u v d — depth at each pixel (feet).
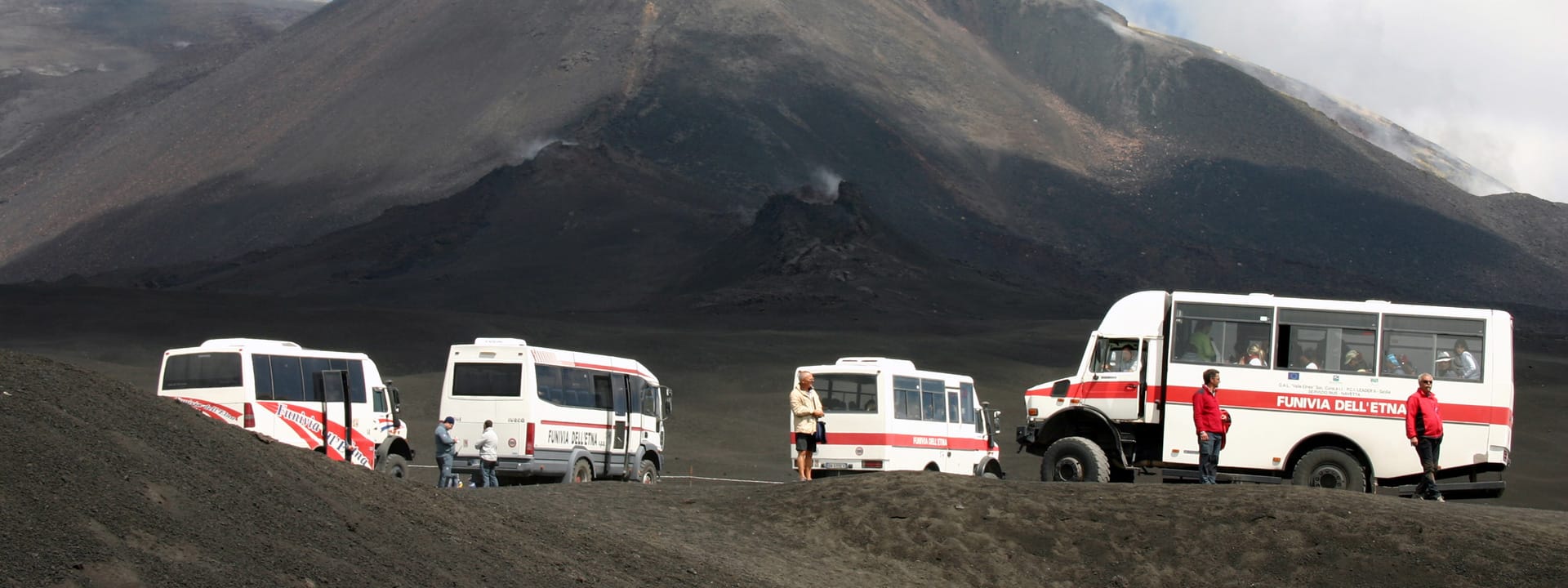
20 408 46.06
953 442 132.57
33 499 40.52
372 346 440.86
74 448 44.65
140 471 45.42
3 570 36.27
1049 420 100.83
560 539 61.62
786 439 280.72
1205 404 88.94
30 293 501.56
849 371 124.67
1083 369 101.40
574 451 119.55
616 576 58.39
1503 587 67.51
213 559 41.68
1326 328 95.35
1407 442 92.73
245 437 55.36
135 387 54.95
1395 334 94.32
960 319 647.97
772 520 81.46
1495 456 91.81
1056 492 81.20
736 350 435.94
